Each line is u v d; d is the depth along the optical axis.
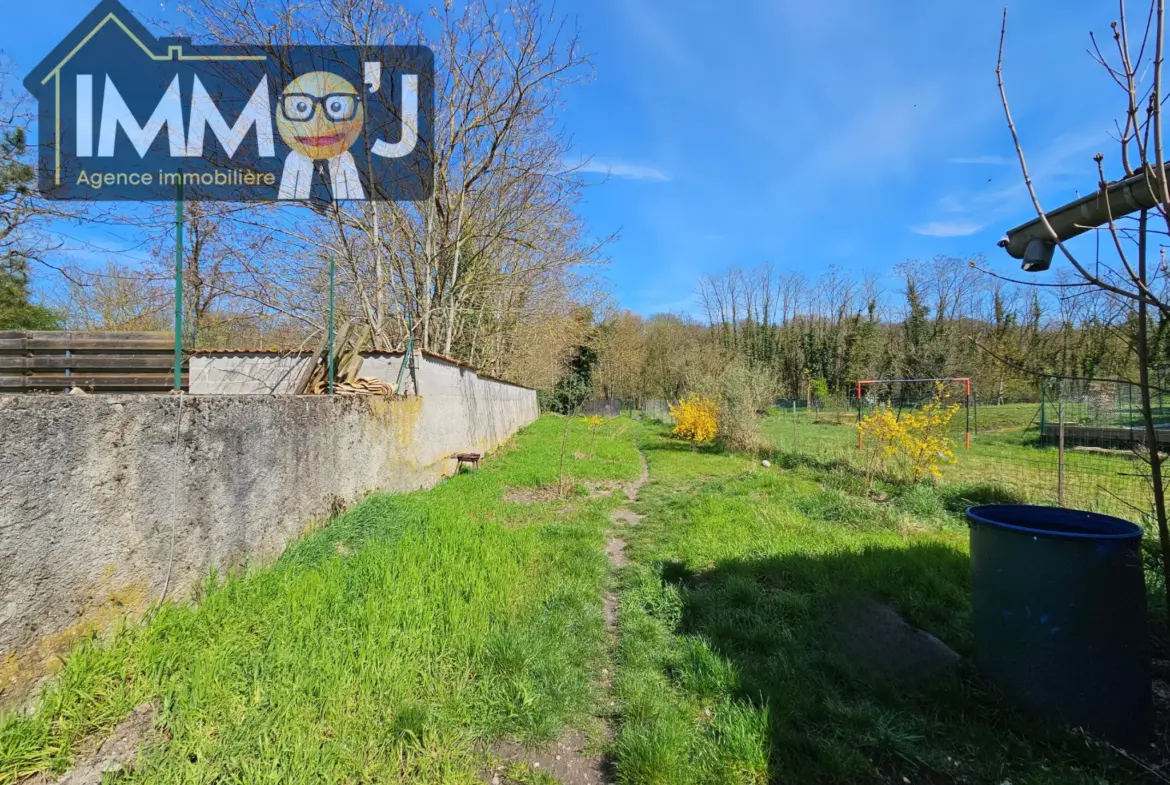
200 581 3.00
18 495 2.01
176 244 3.29
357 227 10.59
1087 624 1.99
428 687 2.27
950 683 2.30
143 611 2.60
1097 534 2.17
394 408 6.38
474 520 5.35
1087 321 7.75
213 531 3.13
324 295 10.93
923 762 1.92
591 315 31.48
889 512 5.64
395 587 3.17
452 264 12.44
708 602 3.32
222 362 8.35
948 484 7.24
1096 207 2.26
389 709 2.09
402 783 1.78
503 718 2.17
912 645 2.68
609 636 3.06
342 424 5.02
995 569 2.25
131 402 2.58
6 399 1.99
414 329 11.66
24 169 7.49
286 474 4.00
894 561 3.91
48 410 2.14
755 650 2.75
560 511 6.29
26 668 2.01
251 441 3.54
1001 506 2.56
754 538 4.77
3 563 1.94
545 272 14.36
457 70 10.52
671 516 6.01
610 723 2.26
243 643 2.50
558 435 17.81
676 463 10.92
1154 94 1.62
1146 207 2.14
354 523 4.50
